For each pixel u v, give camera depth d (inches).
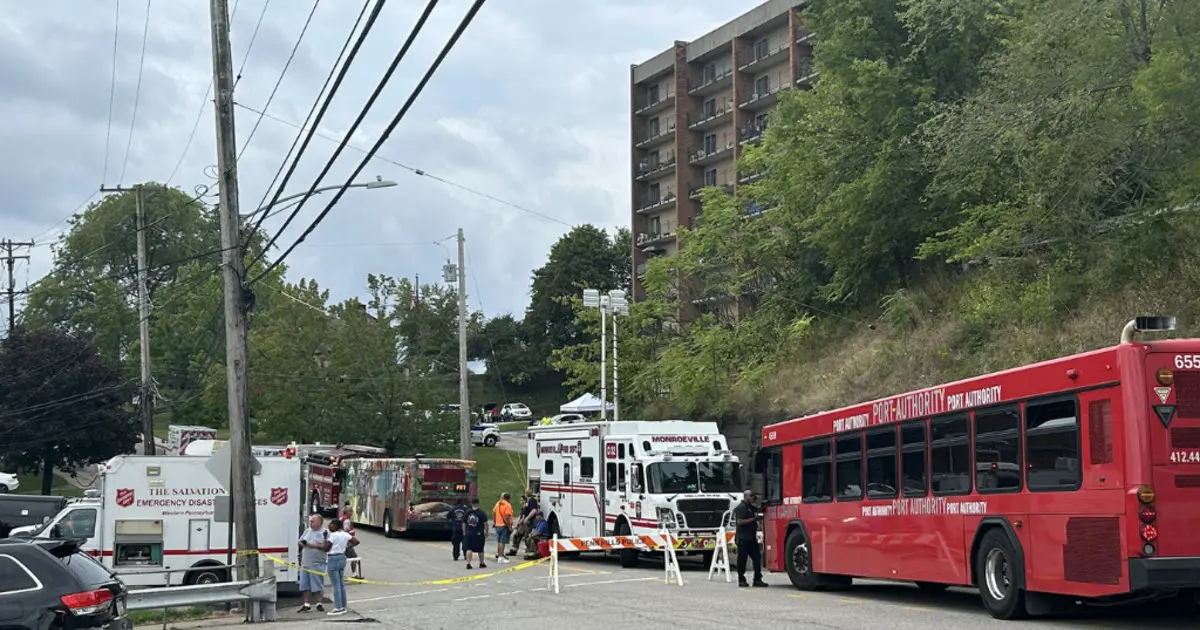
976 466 621.0
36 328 2356.1
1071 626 558.3
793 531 851.4
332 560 774.5
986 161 1182.9
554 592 844.6
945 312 1405.0
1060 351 1099.3
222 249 877.8
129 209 3535.9
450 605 784.9
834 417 789.9
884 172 1461.6
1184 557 498.0
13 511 1282.0
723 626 593.6
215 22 884.0
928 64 1478.8
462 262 1895.9
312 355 2485.2
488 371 4239.7
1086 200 1117.7
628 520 1162.6
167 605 719.1
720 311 1919.3
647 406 1907.0
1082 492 533.3
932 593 790.5
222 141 879.1
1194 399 510.6
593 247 4192.9
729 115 3329.2
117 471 917.2
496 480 2410.2
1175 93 882.1
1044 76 1038.4
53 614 478.3
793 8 3095.5
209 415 2910.9
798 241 1788.9
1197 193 976.3
